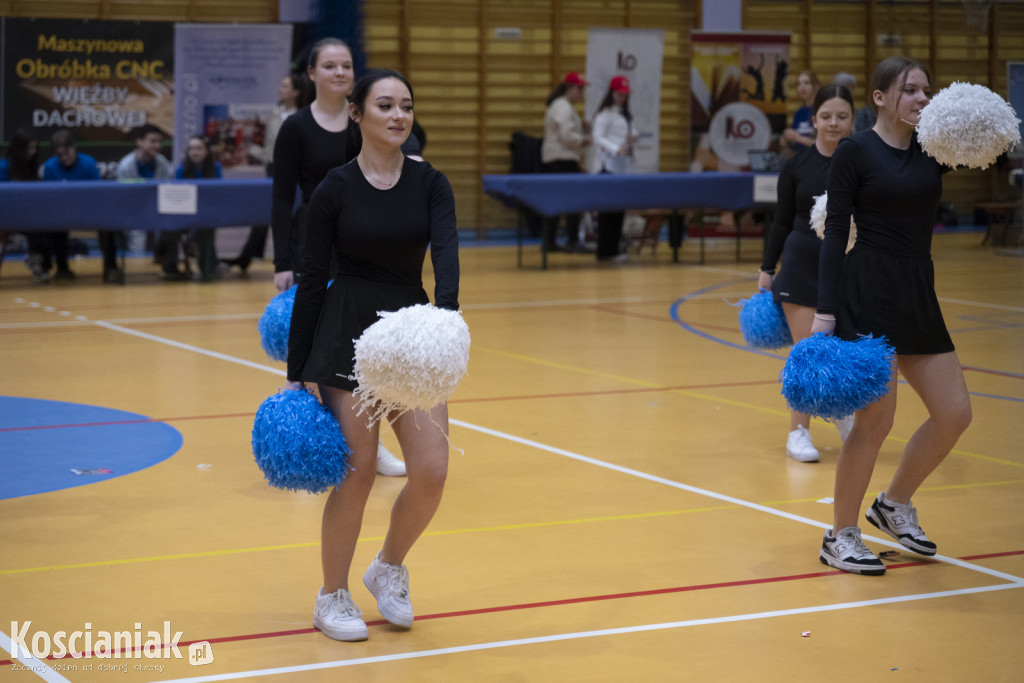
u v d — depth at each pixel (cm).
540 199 1505
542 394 784
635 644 368
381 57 1989
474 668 348
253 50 1656
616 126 1745
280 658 354
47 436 651
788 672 346
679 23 2130
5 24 1628
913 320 430
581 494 547
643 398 775
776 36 1897
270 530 488
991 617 393
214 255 1473
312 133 528
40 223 1291
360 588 420
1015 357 925
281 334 541
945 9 2177
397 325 327
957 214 2273
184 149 1658
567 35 2088
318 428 354
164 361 888
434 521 502
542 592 415
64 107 1666
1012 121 416
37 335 1004
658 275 1511
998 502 536
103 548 461
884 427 433
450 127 2047
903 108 427
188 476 574
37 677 335
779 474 588
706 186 1570
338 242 365
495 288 1370
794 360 422
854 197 433
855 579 431
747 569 441
